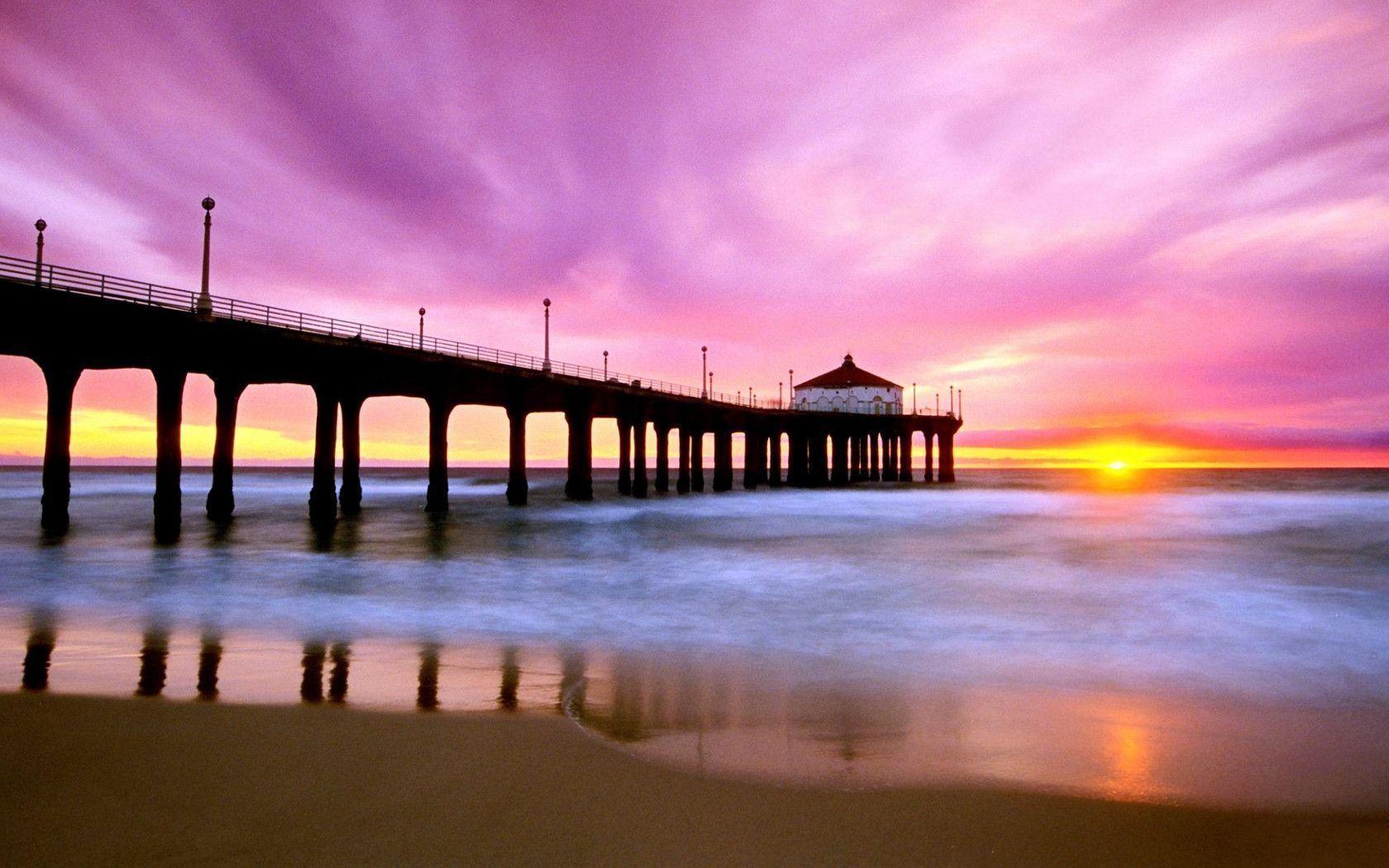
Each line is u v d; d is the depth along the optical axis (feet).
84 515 136.56
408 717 27.02
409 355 116.37
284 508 157.89
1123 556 85.76
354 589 60.08
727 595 58.70
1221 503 197.06
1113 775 22.97
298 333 99.35
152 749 23.43
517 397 149.18
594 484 367.45
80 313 77.46
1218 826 19.77
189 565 72.13
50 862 16.62
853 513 154.81
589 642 42.11
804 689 32.53
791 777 22.06
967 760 23.94
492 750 23.67
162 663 35.81
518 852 17.26
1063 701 31.19
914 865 17.22
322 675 33.47
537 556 82.64
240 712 27.40
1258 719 29.12
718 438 235.40
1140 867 17.52
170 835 17.92
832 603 55.36
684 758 23.44
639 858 17.08
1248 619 49.70
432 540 97.19
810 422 276.62
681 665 36.81
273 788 20.61
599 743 24.57
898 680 34.32
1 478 438.40
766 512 155.02
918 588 62.54
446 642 41.81
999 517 145.59
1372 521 136.87
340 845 17.48
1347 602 56.18
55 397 94.22
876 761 23.53
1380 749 25.84
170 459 93.15
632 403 188.55
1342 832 19.60
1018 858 17.71
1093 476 619.67
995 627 47.14
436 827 18.40
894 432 314.76
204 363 103.60
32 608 51.60
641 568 73.97
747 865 16.93
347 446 129.08
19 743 23.85
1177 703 31.30
